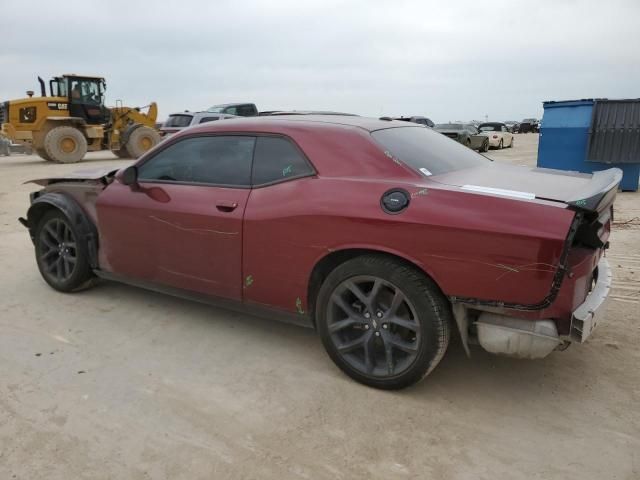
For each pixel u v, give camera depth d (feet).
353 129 10.42
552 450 8.23
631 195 31.86
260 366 10.89
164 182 12.26
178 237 11.85
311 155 10.30
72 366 10.84
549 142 34.47
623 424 8.87
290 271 10.39
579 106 33.01
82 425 8.84
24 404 9.44
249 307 11.38
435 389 9.99
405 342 9.52
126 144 67.05
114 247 13.28
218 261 11.35
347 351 10.16
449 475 7.69
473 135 80.23
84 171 14.92
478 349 11.60
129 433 8.64
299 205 10.03
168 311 13.71
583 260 8.29
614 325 12.64
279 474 7.72
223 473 7.73
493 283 8.37
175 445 8.35
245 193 10.92
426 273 8.96
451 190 8.86
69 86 64.08
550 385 10.11
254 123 11.27
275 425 8.87
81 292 15.06
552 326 8.34
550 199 8.41
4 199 33.12
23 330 12.55
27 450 8.21
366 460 8.02
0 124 65.98
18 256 18.98
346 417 9.09
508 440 8.47
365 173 9.75
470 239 8.40
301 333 12.46
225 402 9.56
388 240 9.08
